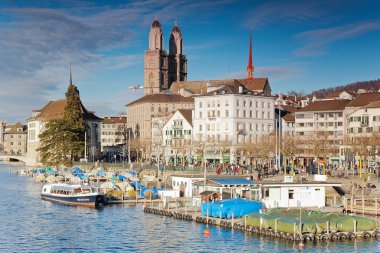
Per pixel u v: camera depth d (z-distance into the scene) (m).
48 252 79.00
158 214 108.75
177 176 127.69
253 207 96.31
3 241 86.00
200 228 92.56
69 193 127.38
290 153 178.50
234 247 79.38
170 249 79.81
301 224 81.44
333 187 122.50
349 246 78.75
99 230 94.06
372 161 164.12
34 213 113.50
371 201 110.69
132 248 81.00
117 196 131.25
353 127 196.00
